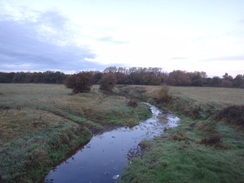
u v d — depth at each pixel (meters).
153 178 9.34
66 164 12.11
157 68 131.25
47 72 94.25
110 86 51.72
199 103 32.19
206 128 19.00
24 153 10.89
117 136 18.52
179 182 8.66
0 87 50.22
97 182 10.05
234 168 9.77
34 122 15.90
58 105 25.42
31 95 34.03
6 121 15.35
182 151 12.31
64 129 15.77
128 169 10.95
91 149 14.88
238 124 17.70
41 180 10.08
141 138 17.88
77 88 39.72
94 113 25.31
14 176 9.08
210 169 9.76
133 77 92.06
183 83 84.81
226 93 51.44
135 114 28.30
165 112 34.06
